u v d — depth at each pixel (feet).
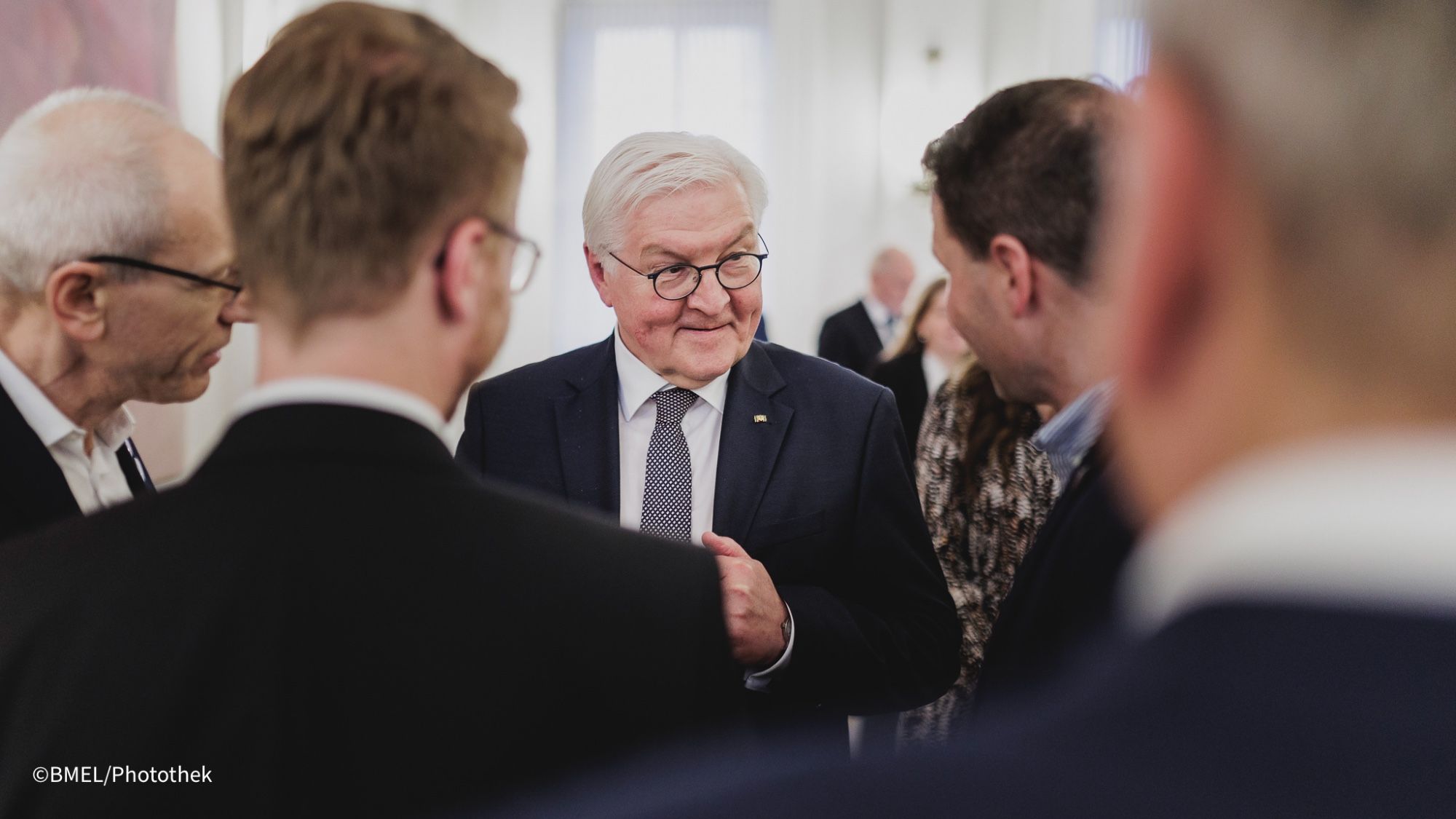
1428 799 0.55
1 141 3.87
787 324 26.40
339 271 2.38
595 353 5.55
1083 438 3.81
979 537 6.04
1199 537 0.68
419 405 2.52
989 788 0.69
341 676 2.25
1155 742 0.64
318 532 2.31
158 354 4.00
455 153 2.40
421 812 2.24
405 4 23.35
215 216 3.90
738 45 26.84
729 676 2.57
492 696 2.30
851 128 26.30
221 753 2.21
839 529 5.19
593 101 27.07
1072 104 3.67
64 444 4.19
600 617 2.41
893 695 4.99
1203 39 0.69
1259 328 0.68
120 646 2.25
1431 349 0.63
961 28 25.20
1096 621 3.19
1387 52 0.63
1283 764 0.59
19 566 2.39
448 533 2.38
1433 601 0.57
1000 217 3.72
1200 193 0.70
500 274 2.63
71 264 3.72
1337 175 0.64
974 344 4.14
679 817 0.77
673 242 4.88
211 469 2.45
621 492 5.25
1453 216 0.62
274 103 2.38
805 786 0.75
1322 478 0.63
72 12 12.84
